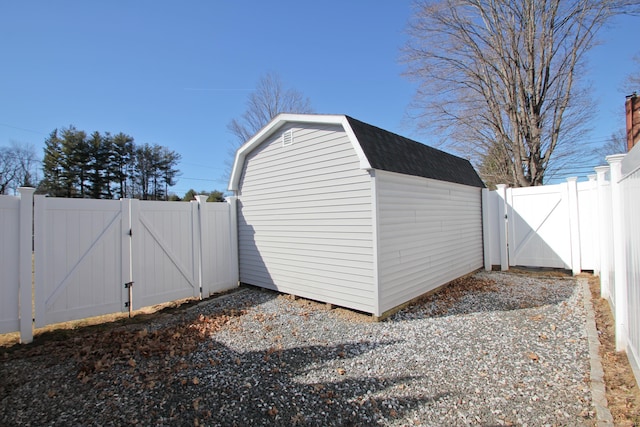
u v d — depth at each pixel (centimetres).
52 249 463
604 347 361
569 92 1368
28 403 277
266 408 262
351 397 276
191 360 359
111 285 523
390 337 417
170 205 613
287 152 633
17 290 425
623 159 343
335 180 544
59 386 305
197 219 661
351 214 520
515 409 250
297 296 625
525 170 1430
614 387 275
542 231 835
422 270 606
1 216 417
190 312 566
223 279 713
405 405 262
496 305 548
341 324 476
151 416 254
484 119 1550
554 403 256
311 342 407
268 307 579
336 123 528
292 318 511
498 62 1439
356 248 513
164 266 598
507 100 1448
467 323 461
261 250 702
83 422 248
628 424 221
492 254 902
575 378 294
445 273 690
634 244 300
